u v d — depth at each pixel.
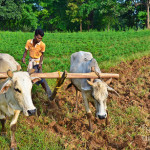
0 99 3.56
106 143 3.87
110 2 32.22
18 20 36.00
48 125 4.44
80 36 20.45
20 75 3.11
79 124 4.46
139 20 38.41
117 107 5.21
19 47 12.96
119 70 8.22
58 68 8.42
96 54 11.46
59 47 13.22
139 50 12.39
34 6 42.44
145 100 5.61
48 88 4.79
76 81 4.58
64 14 39.88
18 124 4.36
